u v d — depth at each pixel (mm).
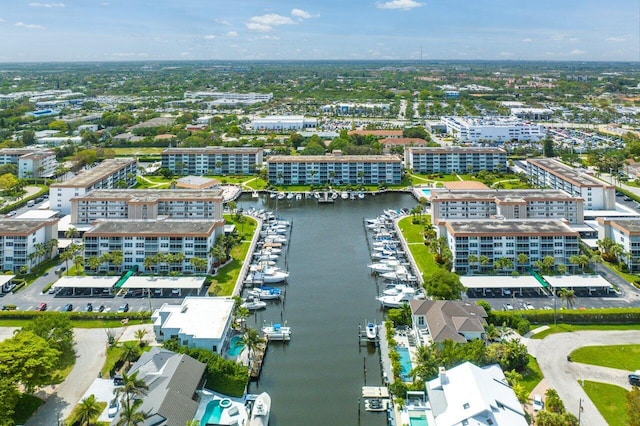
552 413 141250
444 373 153000
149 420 135250
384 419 157500
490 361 167375
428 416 149250
